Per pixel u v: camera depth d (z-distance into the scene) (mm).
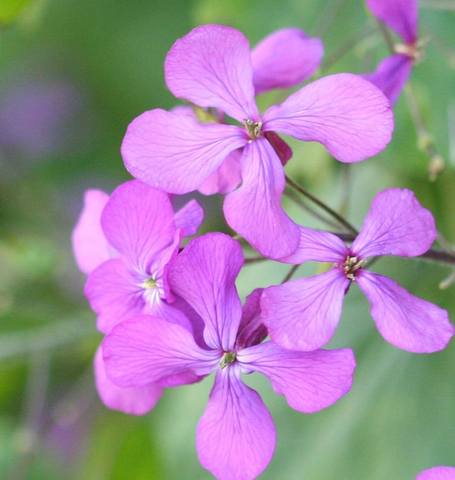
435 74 283
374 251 218
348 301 296
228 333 219
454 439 283
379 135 216
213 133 221
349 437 290
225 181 228
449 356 289
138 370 218
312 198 223
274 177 218
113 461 304
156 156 219
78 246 237
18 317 301
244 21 301
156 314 221
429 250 229
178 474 299
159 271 221
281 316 214
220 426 218
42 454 334
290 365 216
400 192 216
